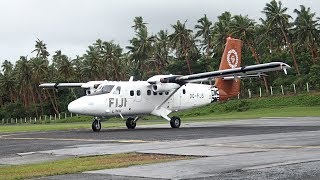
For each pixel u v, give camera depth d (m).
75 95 158.12
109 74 176.00
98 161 20.09
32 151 25.92
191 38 155.38
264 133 33.00
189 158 19.94
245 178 14.53
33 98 172.75
